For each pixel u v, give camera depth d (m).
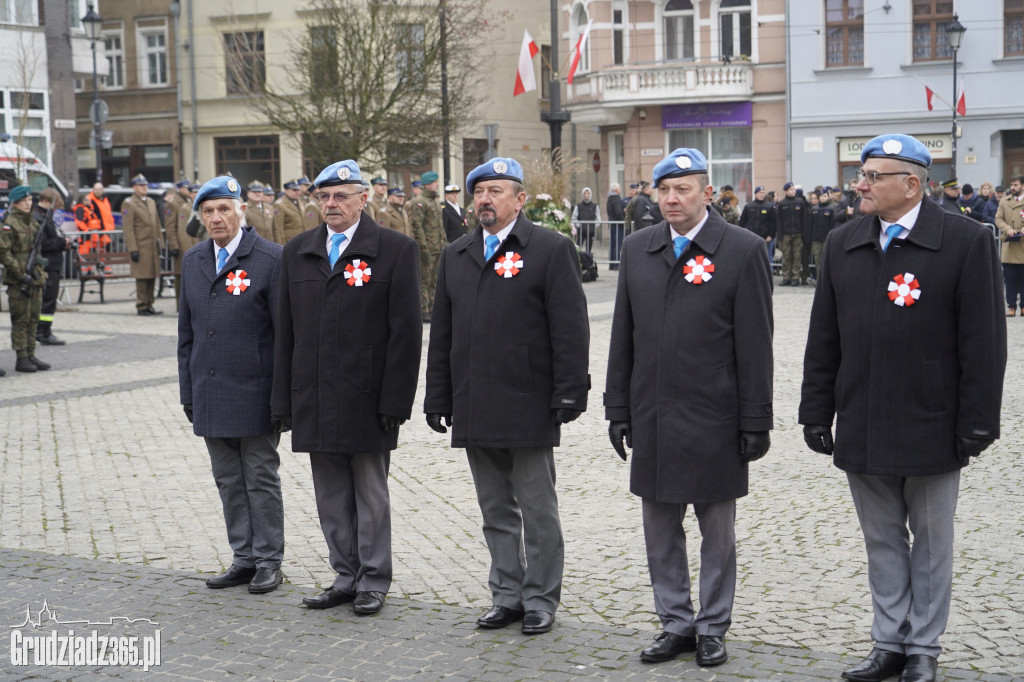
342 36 26.62
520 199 5.51
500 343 5.43
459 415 5.51
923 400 4.68
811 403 4.99
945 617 4.75
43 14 33.62
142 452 9.41
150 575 6.31
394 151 27.09
